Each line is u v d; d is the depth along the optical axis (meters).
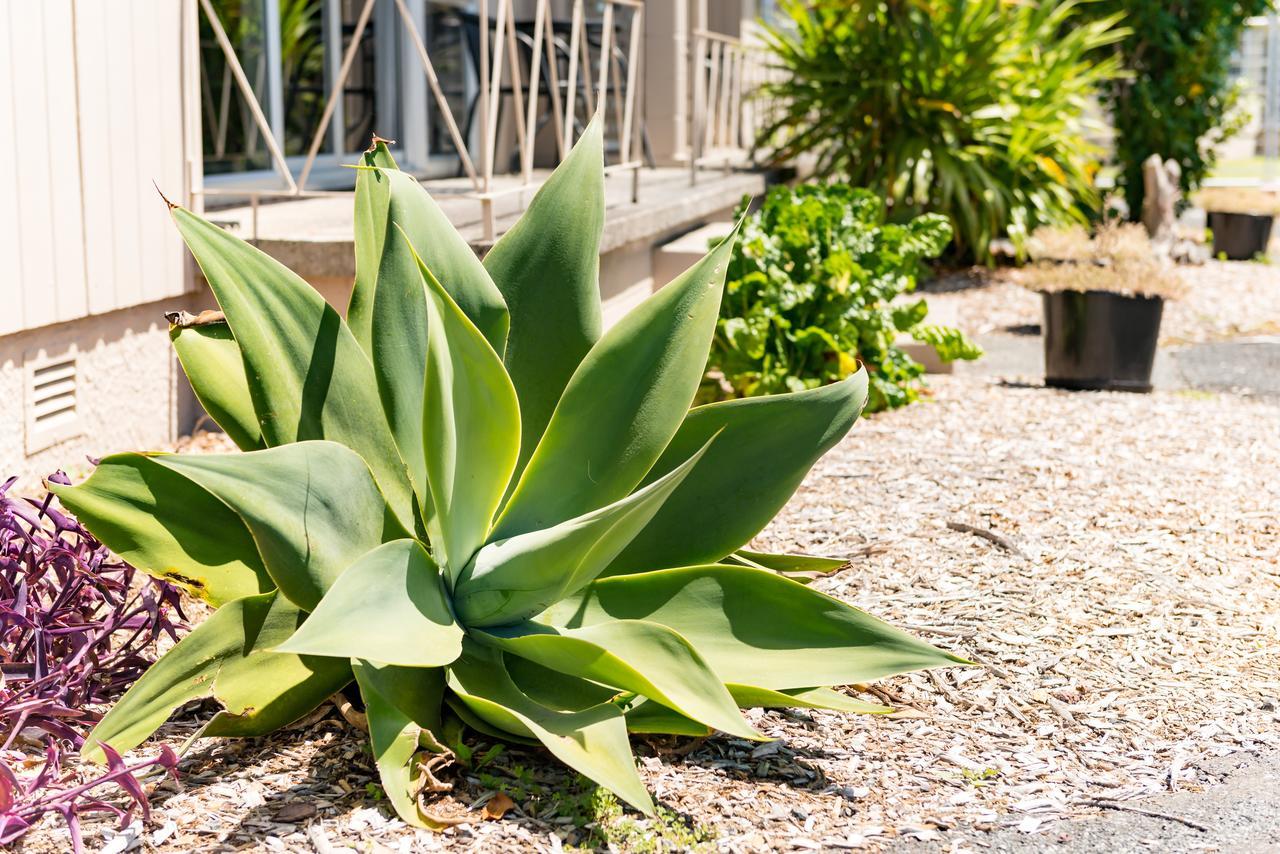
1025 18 9.45
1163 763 2.29
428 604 2.10
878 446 4.52
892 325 5.05
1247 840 2.02
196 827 1.96
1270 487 4.08
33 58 3.37
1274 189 15.09
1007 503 3.83
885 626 2.21
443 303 1.98
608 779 1.86
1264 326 7.66
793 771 2.22
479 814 2.01
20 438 3.45
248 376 2.23
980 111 8.87
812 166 10.37
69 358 3.66
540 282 2.50
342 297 4.18
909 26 8.90
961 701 2.53
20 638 2.25
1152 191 10.29
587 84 5.84
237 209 5.27
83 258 3.63
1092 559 3.35
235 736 2.13
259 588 2.30
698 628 2.28
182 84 4.13
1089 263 6.29
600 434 2.28
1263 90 20.88
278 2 6.19
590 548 2.01
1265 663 2.74
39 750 2.20
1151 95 11.84
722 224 7.49
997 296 8.30
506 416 2.07
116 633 2.71
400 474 2.39
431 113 7.98
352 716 2.24
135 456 2.24
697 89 7.28
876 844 1.98
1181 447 4.59
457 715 2.21
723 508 2.38
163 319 4.14
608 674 2.01
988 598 3.06
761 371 4.89
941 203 8.86
